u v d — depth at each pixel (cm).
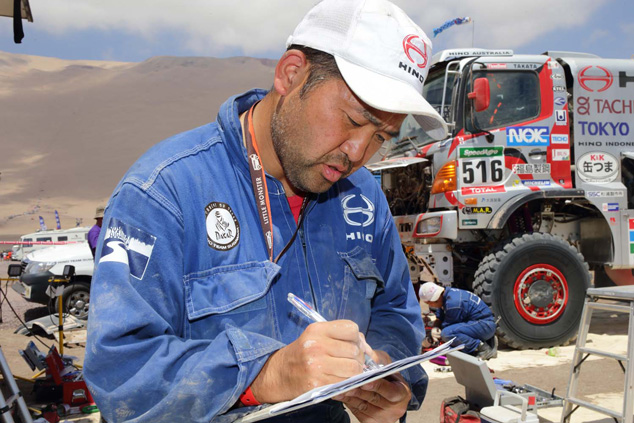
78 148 11350
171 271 109
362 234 139
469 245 723
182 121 13950
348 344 97
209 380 99
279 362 101
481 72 670
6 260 2652
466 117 662
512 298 638
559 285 652
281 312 120
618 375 550
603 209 689
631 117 709
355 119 111
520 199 656
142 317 101
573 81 698
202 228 115
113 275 103
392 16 115
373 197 145
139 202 109
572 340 678
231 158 123
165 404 97
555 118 677
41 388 521
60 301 607
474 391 417
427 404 486
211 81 18550
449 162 662
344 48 110
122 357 99
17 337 842
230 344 104
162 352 101
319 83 112
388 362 120
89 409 498
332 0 116
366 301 136
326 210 134
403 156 759
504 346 684
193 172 116
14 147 11419
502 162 663
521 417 363
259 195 121
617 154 702
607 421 436
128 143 11875
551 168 674
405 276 152
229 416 102
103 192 8688
